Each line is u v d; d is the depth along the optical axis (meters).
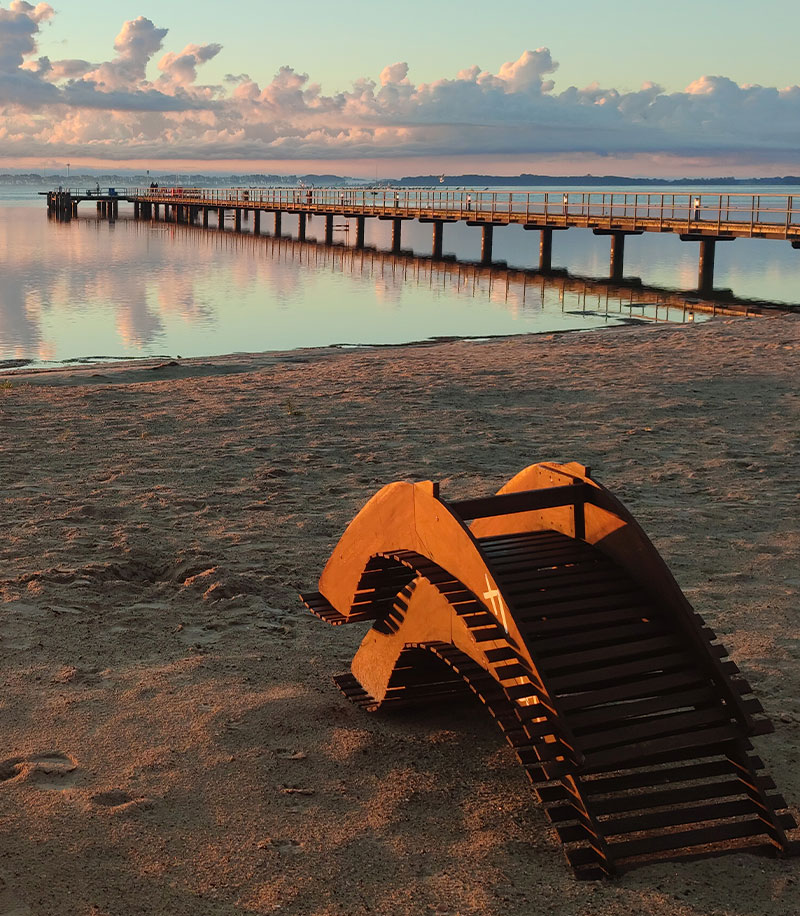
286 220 114.56
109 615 5.46
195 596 5.79
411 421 11.02
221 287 36.03
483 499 3.96
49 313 28.11
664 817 3.32
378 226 110.19
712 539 6.91
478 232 96.38
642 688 3.45
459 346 18.92
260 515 7.44
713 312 27.72
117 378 16.09
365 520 4.36
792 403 12.01
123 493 8.03
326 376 14.56
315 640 5.22
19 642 5.03
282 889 3.08
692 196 36.47
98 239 66.56
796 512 7.57
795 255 60.03
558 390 13.01
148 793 3.62
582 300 31.62
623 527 3.88
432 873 3.18
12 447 9.72
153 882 3.11
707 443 9.93
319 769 3.85
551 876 3.17
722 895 3.06
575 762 3.21
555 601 3.70
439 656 3.81
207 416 11.35
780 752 4.01
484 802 3.62
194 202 88.06
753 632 5.29
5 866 3.15
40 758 3.87
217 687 4.56
